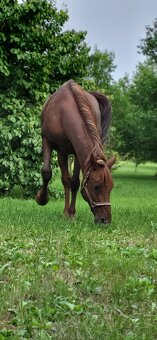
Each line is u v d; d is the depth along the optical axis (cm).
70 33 1967
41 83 1903
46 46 1936
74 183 1120
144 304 549
